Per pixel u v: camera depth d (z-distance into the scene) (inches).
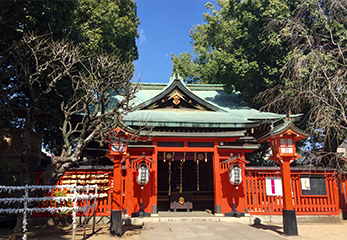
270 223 433.1
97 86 367.6
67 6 474.0
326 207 446.9
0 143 442.3
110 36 682.2
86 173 429.7
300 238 306.5
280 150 338.3
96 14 643.5
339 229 379.6
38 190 312.7
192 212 510.9
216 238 291.6
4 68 423.8
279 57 616.7
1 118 447.2
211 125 497.7
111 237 317.1
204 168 628.1
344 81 379.6
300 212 441.7
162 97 575.2
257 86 687.7
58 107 555.2
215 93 785.6
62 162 320.8
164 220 420.8
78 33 555.5
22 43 401.1
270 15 591.2
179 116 536.1
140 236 310.2
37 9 434.0
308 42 443.2
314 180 455.5
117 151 343.3
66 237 318.0
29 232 353.7
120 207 332.5
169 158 494.6
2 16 399.5
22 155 309.4
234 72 639.1
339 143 600.4
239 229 346.3
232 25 703.7
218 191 455.5
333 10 470.0
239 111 631.2
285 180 335.0
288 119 345.4
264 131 595.2
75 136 698.2
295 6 618.8
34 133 481.1
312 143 692.7
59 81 532.7
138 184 445.7
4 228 376.8
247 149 471.5
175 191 552.4
